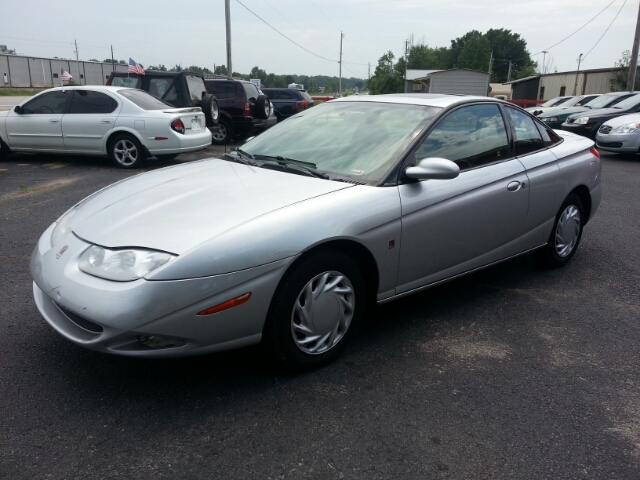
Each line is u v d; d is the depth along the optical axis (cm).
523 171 399
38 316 355
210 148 1334
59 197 711
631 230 604
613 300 409
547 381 296
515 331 355
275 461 229
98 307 243
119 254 254
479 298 409
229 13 2520
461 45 10500
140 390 277
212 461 228
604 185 895
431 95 405
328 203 289
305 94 2053
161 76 1206
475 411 267
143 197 307
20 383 280
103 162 1036
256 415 259
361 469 226
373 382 290
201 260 247
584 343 340
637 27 2284
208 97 1256
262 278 261
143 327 241
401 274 328
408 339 341
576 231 475
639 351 331
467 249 366
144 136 948
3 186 782
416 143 336
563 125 1455
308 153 360
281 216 273
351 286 304
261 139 409
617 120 1227
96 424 250
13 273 431
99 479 216
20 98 3447
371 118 376
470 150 369
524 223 409
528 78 4369
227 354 316
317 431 249
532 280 449
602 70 3344
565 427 256
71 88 984
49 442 237
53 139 986
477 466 229
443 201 338
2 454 228
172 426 250
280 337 278
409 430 251
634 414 268
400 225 315
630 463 234
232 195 298
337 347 306
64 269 265
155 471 221
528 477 224
